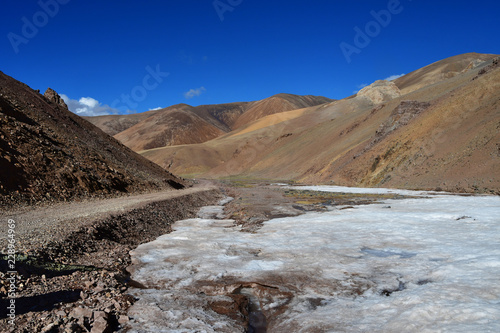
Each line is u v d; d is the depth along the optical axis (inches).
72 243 449.4
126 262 445.7
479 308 233.8
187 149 7175.2
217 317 286.7
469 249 431.5
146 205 789.9
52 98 2004.2
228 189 2102.6
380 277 359.9
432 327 217.6
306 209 992.2
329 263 413.1
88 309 269.3
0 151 750.5
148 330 256.2
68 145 1143.0
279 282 359.9
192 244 537.3
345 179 2393.0
